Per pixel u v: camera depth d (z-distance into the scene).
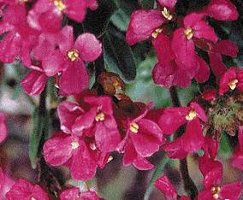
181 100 0.40
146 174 0.58
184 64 0.32
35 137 0.37
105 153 0.32
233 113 0.33
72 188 0.34
